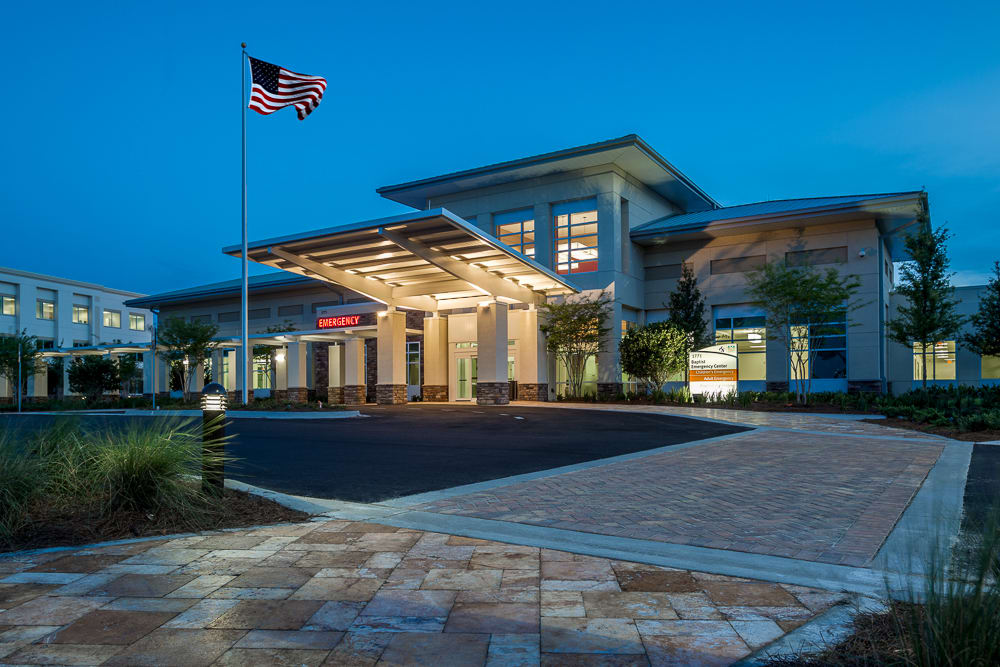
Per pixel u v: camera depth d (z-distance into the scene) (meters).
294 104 23.03
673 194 39.53
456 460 11.86
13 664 3.37
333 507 7.57
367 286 30.06
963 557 4.27
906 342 27.19
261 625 3.92
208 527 6.48
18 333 53.31
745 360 33.47
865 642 3.51
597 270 33.69
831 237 31.80
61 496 6.93
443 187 37.28
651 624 3.90
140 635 3.77
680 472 10.09
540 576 4.88
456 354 33.66
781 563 5.19
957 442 14.45
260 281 46.12
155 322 52.78
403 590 4.57
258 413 23.22
